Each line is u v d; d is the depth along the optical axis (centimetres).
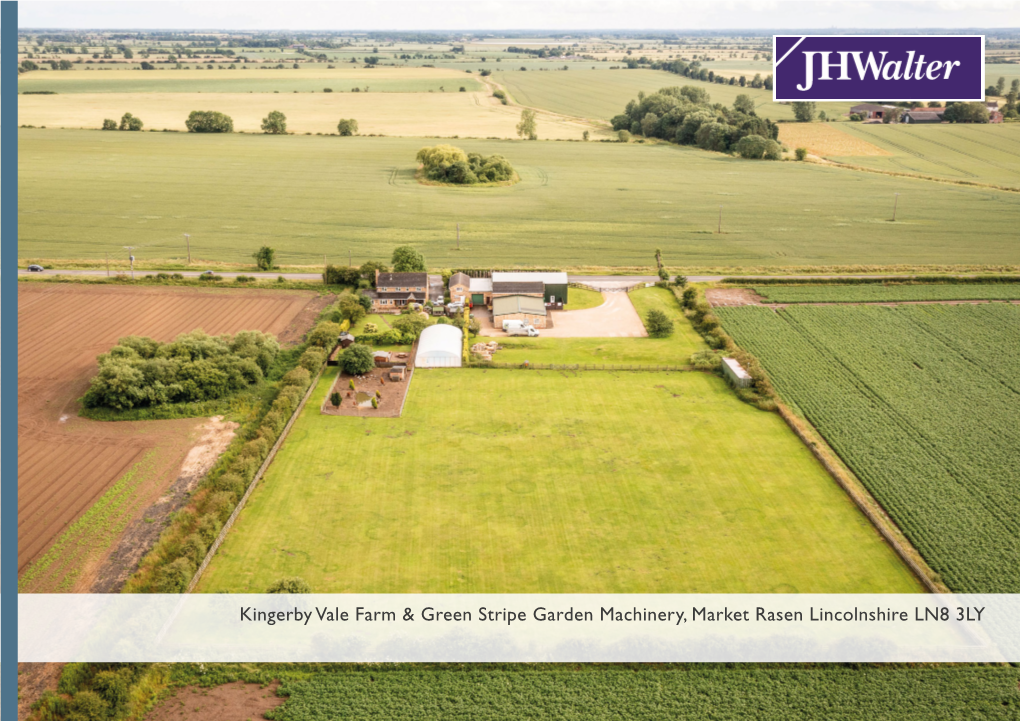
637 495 7162
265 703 5044
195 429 8306
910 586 6041
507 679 5244
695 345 10631
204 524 6319
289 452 7838
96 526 6638
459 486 7288
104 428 8275
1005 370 9794
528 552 6384
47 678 5131
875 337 10794
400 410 8738
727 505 7025
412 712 4991
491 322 11556
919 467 7625
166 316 11412
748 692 5141
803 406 8856
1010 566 6250
